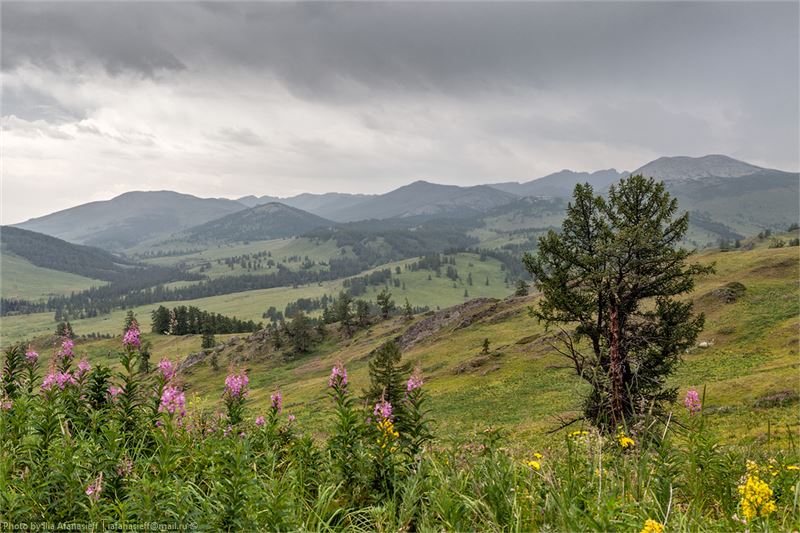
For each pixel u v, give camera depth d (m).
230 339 161.38
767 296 78.12
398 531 4.10
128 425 5.79
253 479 4.26
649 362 26.30
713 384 49.25
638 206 29.28
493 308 124.19
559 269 29.69
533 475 4.42
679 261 27.56
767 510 3.59
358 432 5.27
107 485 4.34
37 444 4.99
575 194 30.44
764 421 34.25
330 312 186.25
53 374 6.13
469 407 64.25
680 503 4.27
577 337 28.61
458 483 4.57
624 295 27.36
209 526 3.79
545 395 63.19
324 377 109.75
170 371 6.11
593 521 3.50
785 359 56.12
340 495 4.80
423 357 106.00
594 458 4.55
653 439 4.71
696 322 27.59
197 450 5.23
